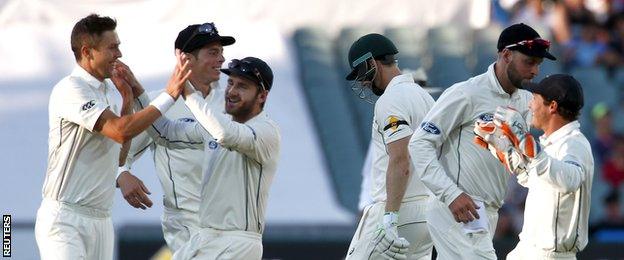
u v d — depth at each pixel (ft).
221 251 84.38
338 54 181.57
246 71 84.07
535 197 81.97
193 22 178.70
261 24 181.57
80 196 83.87
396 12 185.16
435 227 82.23
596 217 160.45
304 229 135.95
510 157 76.33
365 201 103.40
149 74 163.22
